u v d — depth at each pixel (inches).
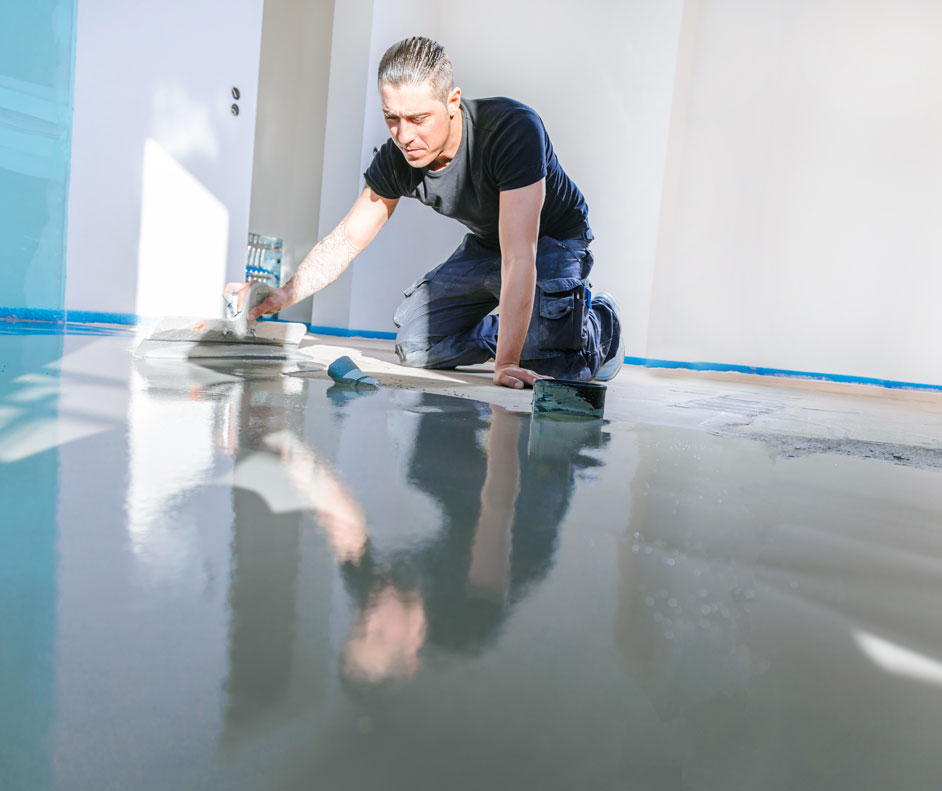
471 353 106.8
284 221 238.4
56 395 42.5
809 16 204.2
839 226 205.3
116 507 21.1
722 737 11.3
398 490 26.0
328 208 204.2
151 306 147.9
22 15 120.7
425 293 105.2
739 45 208.5
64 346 77.9
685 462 38.8
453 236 215.0
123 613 13.9
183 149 149.6
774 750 11.1
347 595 15.6
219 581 15.9
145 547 17.8
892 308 203.2
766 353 211.5
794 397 114.8
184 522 20.1
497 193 83.9
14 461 26.0
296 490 24.7
